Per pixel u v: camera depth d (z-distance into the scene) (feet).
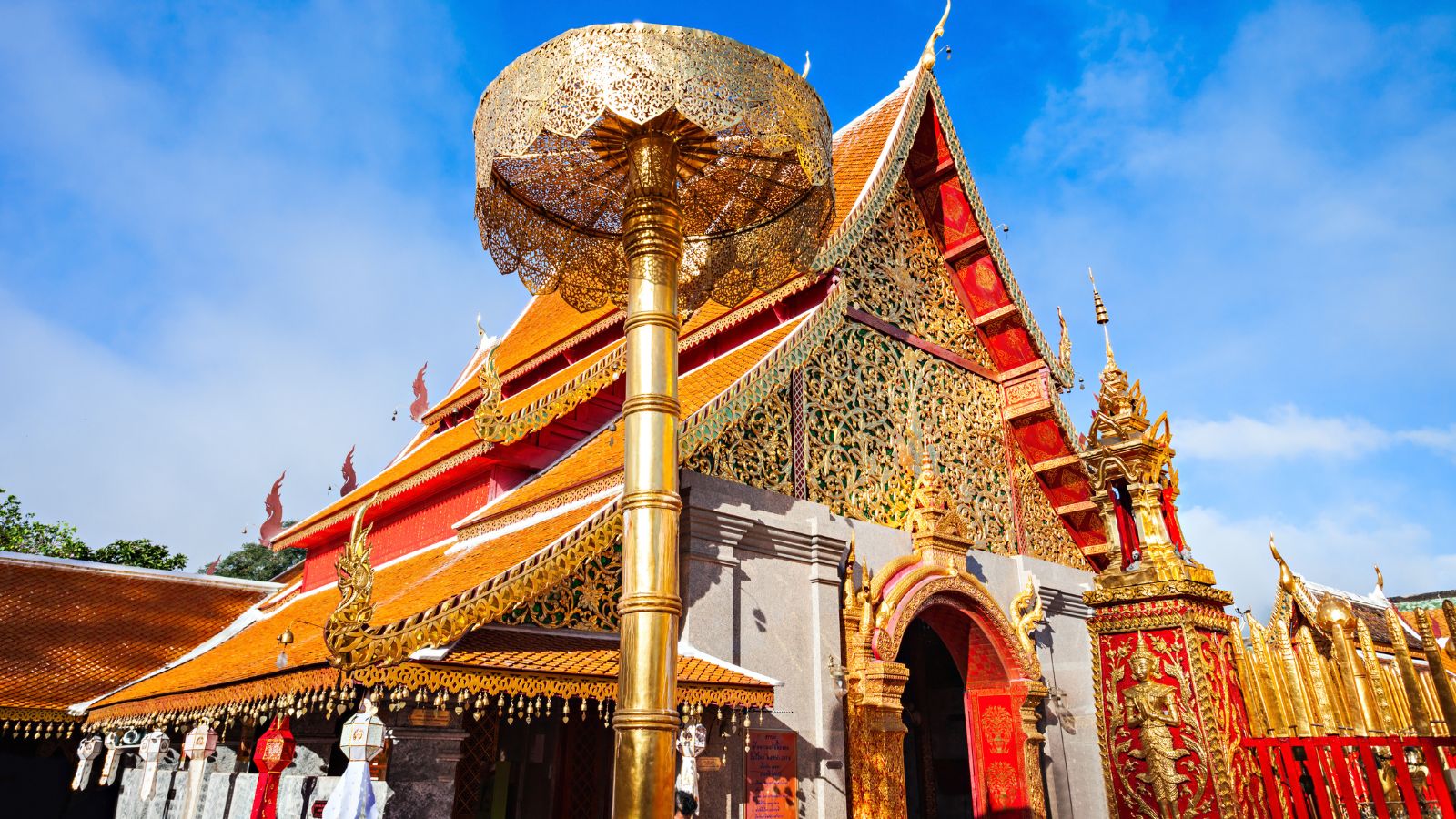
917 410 41.88
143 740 25.49
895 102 49.42
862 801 30.68
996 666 38.83
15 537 100.07
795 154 18.02
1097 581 17.87
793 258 19.99
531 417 28.48
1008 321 47.21
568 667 22.94
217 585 53.52
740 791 27.14
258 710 25.30
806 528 33.06
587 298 20.18
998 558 42.70
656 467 12.66
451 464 38.93
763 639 30.12
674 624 12.15
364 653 19.03
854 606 33.27
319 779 18.66
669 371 13.32
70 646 44.91
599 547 25.86
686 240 19.75
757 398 32.22
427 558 37.99
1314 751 14.40
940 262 47.88
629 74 14.16
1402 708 14.01
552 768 37.04
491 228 18.35
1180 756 15.53
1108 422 19.19
